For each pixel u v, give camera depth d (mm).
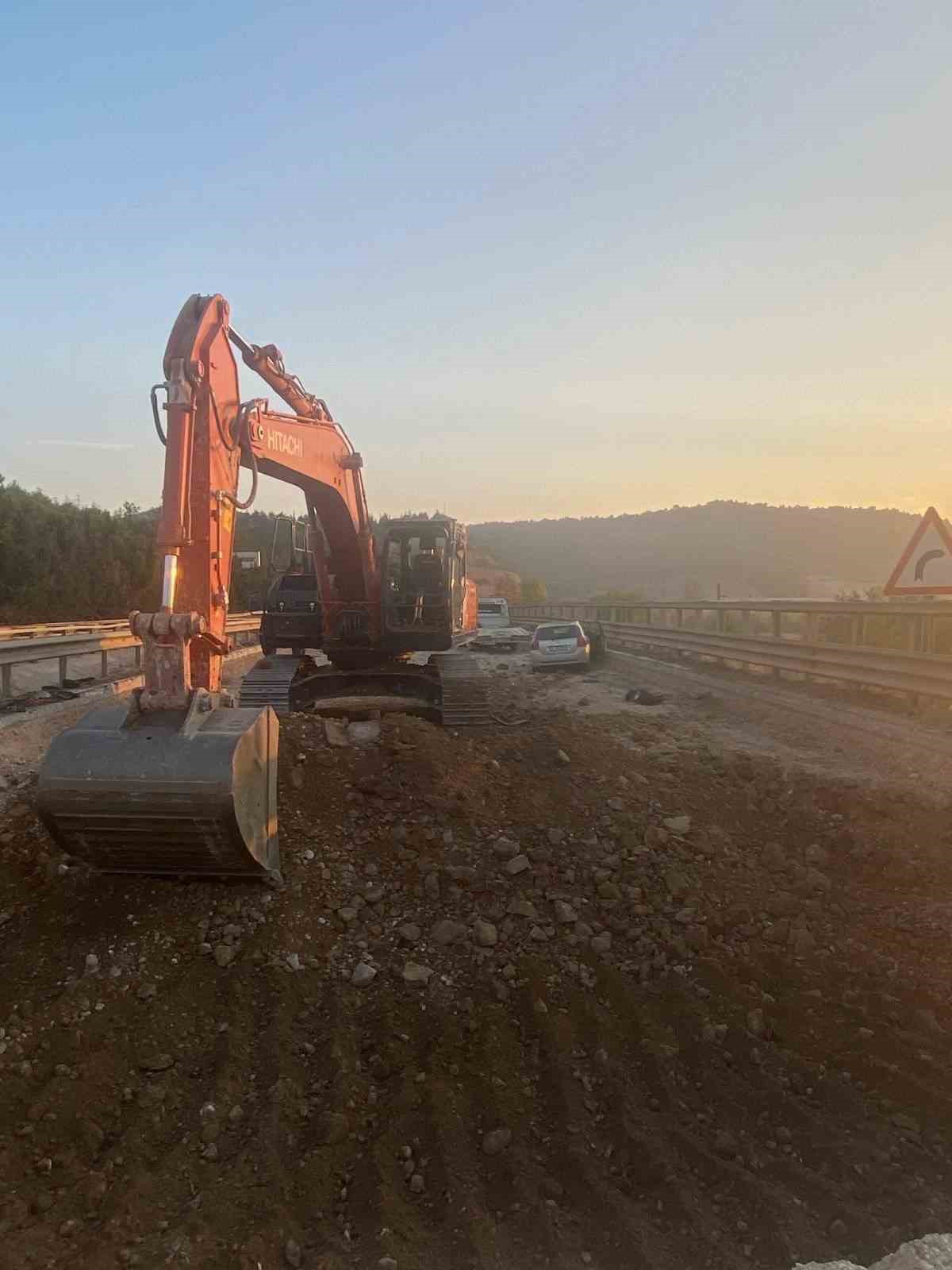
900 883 6840
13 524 34594
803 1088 4758
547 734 9797
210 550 6832
